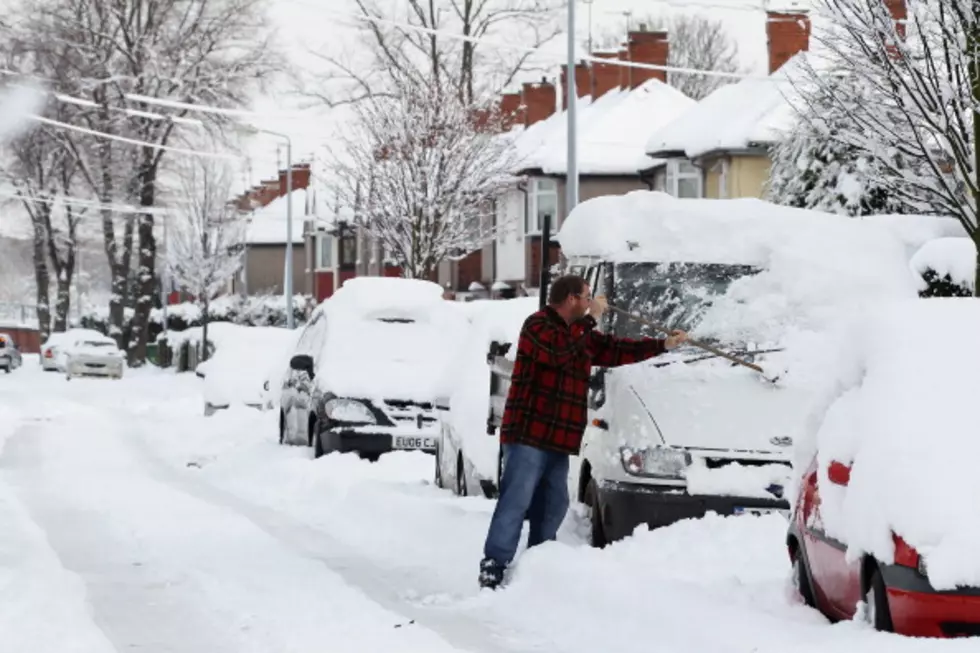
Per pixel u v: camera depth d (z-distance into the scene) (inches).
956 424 381.7
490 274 3110.2
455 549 605.3
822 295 604.7
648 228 623.8
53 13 2965.1
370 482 826.8
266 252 5073.8
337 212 3002.0
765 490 563.2
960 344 404.2
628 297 610.9
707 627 403.5
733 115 2260.1
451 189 2121.1
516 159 2263.8
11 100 2947.8
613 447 573.0
